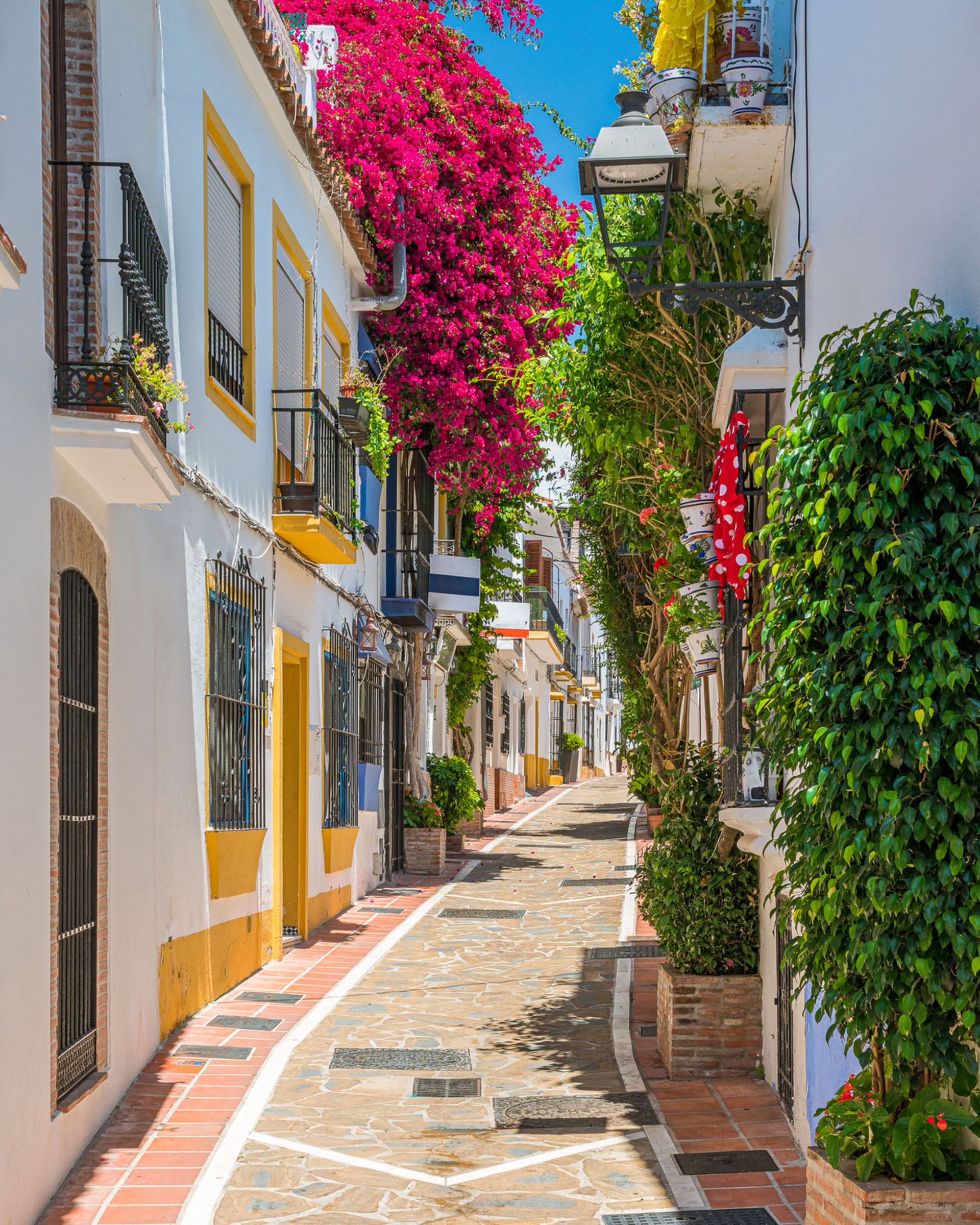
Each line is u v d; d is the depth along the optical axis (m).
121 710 7.23
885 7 4.83
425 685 20.80
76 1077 6.34
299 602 12.56
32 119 5.64
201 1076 7.68
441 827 19.30
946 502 3.93
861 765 3.89
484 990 10.64
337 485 12.91
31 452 5.48
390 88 16.20
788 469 4.45
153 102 8.28
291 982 10.60
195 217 9.31
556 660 41.53
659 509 9.55
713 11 7.41
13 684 5.18
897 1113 4.18
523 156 18.09
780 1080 7.41
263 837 10.94
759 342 7.27
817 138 6.16
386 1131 6.98
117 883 7.13
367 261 15.65
